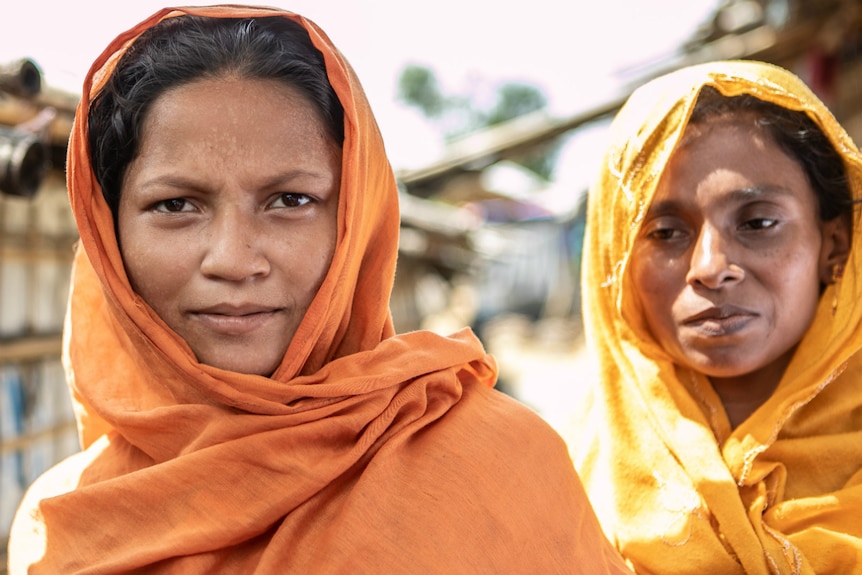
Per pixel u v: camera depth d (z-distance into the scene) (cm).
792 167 132
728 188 130
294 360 112
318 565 105
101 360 128
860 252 137
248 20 115
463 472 114
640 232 141
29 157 256
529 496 117
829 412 137
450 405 122
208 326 110
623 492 144
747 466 135
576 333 1307
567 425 173
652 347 147
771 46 542
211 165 106
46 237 326
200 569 106
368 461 113
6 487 303
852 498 129
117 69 114
